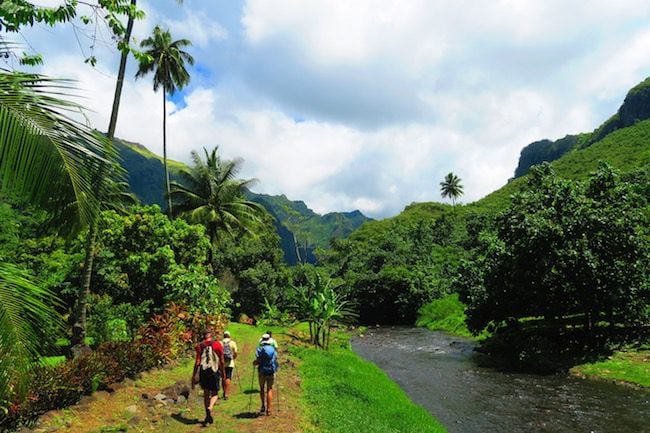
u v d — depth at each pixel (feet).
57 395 31.65
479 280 104.99
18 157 13.69
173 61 104.01
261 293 143.13
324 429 33.22
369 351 101.86
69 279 59.72
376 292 197.77
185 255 76.95
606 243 74.02
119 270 65.46
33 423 28.73
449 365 80.12
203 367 33.32
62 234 15.28
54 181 14.25
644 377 58.49
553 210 78.89
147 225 70.85
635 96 506.48
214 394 33.91
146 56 22.17
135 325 58.85
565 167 356.18
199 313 68.03
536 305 86.17
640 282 75.77
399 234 322.96
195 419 34.40
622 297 72.84
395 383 62.90
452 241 272.10
